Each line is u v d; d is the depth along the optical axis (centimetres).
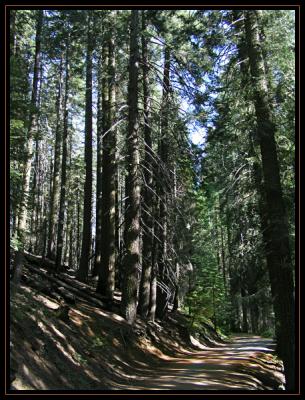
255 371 1734
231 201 1581
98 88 2608
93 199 4762
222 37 1391
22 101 1334
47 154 4619
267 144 1216
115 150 1989
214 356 2180
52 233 2922
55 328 1263
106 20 2097
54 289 1681
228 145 1536
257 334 4253
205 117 1593
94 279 2553
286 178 1341
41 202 4509
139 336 1912
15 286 1341
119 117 1981
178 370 1623
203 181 1845
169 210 2127
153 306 2342
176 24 1969
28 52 2602
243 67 1400
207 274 3950
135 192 1891
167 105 1945
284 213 1172
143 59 2047
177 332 2570
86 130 2372
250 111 1323
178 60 1858
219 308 3962
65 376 1035
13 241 1203
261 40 1455
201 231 3384
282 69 1412
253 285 1666
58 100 2803
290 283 1138
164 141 2141
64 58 2762
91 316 1667
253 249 1547
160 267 2516
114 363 1441
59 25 2148
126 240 1891
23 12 1895
